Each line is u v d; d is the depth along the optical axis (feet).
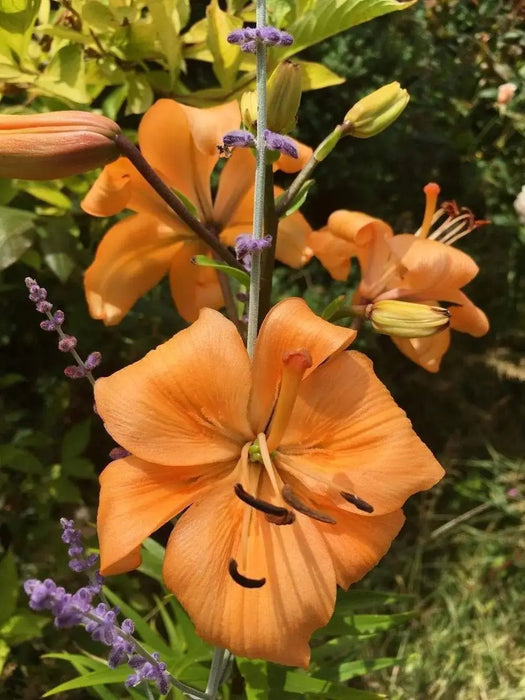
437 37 2.39
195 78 2.32
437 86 2.41
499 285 2.72
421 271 1.06
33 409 2.20
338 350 0.85
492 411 2.84
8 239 1.36
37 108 1.62
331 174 2.45
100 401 0.79
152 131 1.09
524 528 2.48
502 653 2.25
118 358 2.06
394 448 0.84
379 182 2.53
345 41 2.35
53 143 0.83
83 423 1.99
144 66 1.41
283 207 0.92
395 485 0.83
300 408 0.86
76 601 0.63
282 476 0.88
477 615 2.34
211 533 0.80
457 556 2.52
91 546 2.01
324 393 0.86
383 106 0.90
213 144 1.09
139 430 0.79
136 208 1.11
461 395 2.81
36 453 2.11
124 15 1.26
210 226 1.17
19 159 0.83
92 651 1.98
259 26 0.80
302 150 1.15
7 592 1.72
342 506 0.83
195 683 1.29
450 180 2.55
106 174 1.06
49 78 1.26
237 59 1.35
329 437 0.87
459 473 2.67
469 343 2.84
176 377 0.81
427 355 1.17
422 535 2.51
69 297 1.93
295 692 1.22
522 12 2.27
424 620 2.30
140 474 0.82
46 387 2.12
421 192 2.55
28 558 2.00
